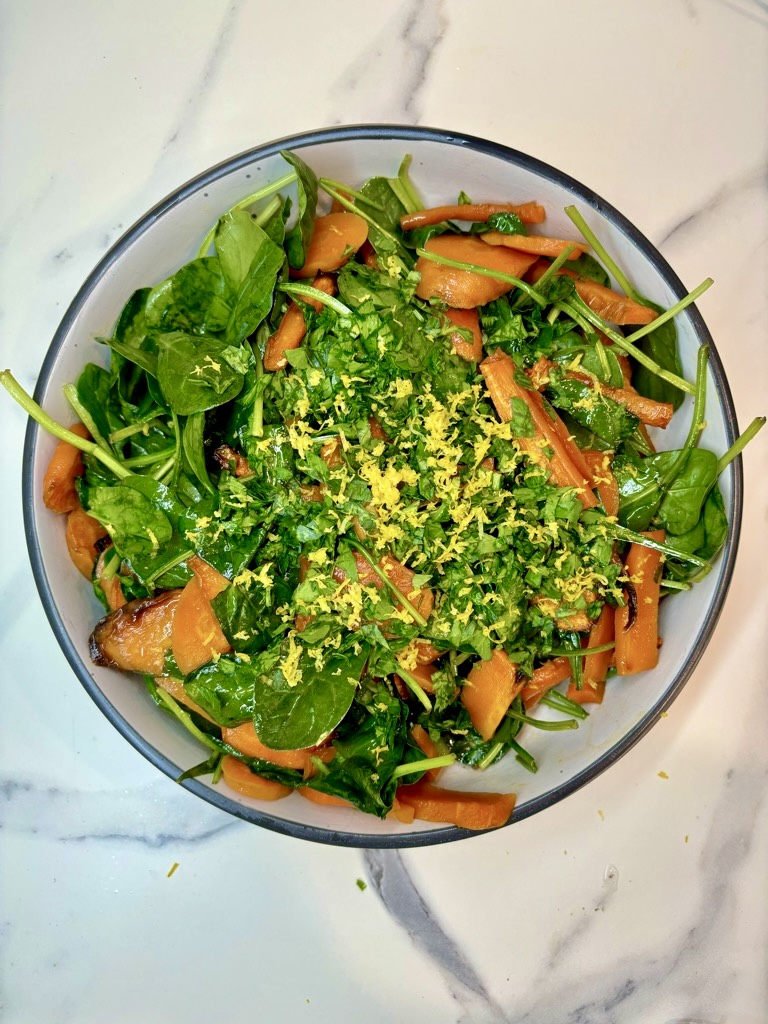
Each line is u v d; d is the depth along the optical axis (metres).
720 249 0.34
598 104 0.33
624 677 0.31
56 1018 0.33
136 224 0.27
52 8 0.33
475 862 0.34
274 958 0.33
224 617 0.28
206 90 0.33
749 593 0.34
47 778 0.33
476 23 0.33
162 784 0.33
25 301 0.33
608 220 0.28
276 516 0.28
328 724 0.27
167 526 0.29
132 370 0.29
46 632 0.33
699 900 0.34
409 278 0.29
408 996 0.33
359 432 0.27
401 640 0.28
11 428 0.33
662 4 0.34
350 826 0.28
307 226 0.28
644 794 0.34
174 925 0.33
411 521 0.27
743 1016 0.34
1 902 0.33
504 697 0.29
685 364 0.30
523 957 0.34
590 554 0.29
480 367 0.29
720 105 0.34
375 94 0.33
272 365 0.28
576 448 0.30
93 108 0.33
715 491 0.29
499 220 0.30
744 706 0.34
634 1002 0.34
